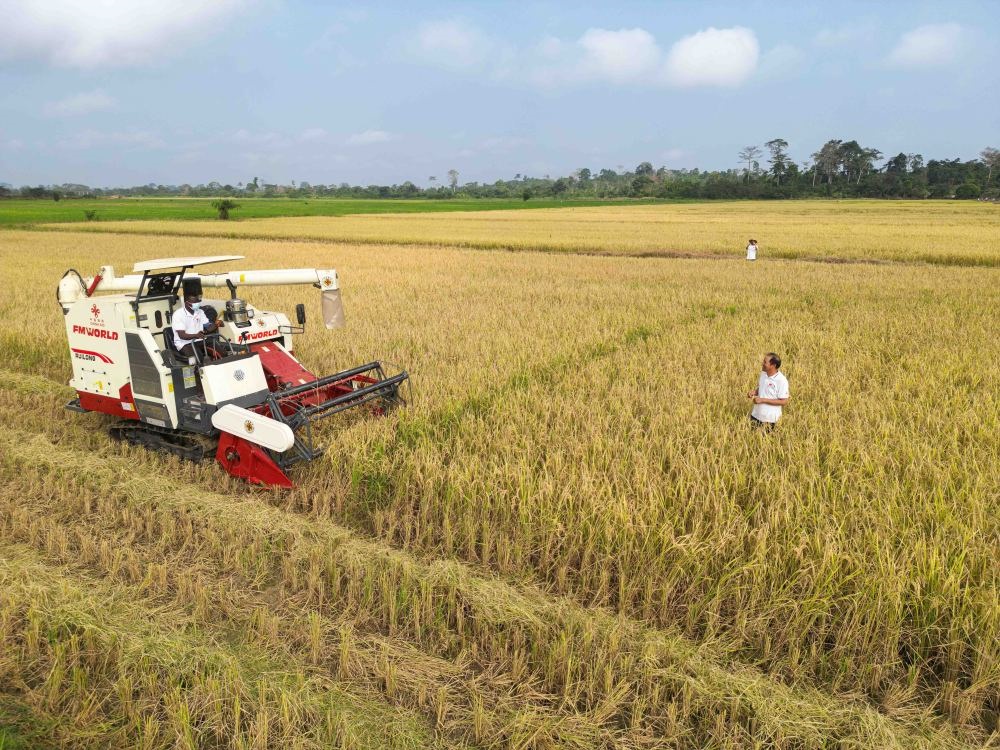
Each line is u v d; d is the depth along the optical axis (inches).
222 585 200.2
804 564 191.0
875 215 2618.1
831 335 495.8
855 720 155.6
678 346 467.2
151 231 1893.5
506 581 205.3
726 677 165.0
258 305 672.4
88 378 314.5
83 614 182.5
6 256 1178.0
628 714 160.7
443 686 164.1
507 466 247.4
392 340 498.0
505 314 617.3
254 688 163.0
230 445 268.5
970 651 172.1
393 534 233.6
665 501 227.0
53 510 248.7
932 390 350.3
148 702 158.9
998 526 211.9
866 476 249.8
